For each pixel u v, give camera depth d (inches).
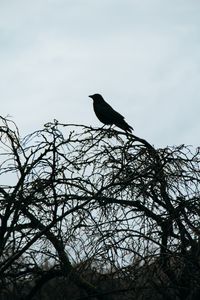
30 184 337.1
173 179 345.4
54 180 335.3
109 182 344.8
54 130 344.2
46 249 347.3
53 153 338.6
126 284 311.9
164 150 354.3
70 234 316.8
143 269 301.3
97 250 307.4
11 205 349.1
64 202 332.2
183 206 335.6
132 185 338.0
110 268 310.2
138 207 334.6
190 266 316.8
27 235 335.3
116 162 349.1
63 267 349.4
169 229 327.6
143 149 352.8
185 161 350.0
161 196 346.0
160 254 306.5
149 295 303.6
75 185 341.7
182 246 325.4
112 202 332.8
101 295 343.9
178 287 330.0
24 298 393.1
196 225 327.6
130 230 314.2
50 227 330.0
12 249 330.3
